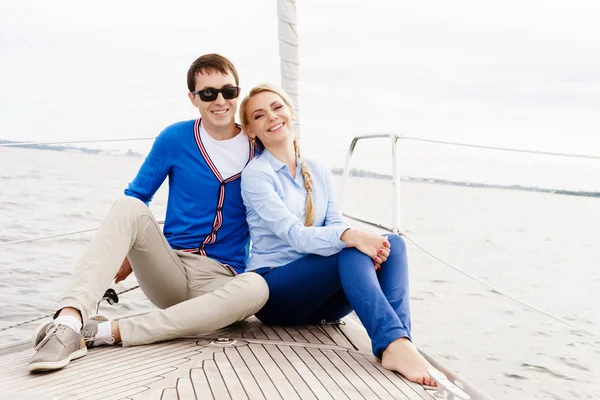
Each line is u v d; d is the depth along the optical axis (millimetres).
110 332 2051
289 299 2236
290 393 1644
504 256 17562
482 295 12000
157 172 2410
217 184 2365
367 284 1945
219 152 2393
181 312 2086
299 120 3461
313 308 2291
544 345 8656
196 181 2369
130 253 2184
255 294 2150
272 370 1833
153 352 1988
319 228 2127
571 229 27922
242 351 2025
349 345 2178
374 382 1761
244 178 2303
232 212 2408
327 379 1772
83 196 21578
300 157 2418
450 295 11719
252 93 2355
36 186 25375
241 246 2467
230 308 2113
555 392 6727
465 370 7293
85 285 1902
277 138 2332
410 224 24484
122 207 2055
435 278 13477
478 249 18625
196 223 2377
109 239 1984
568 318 10656
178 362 1876
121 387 1645
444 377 1645
